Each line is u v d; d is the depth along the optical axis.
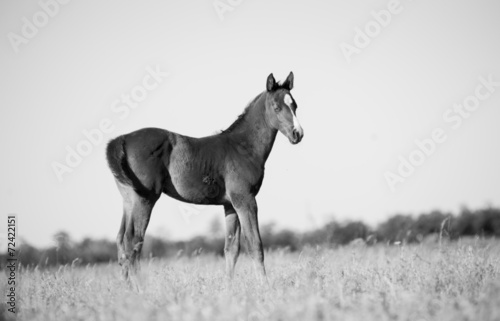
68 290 12.38
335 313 8.39
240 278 13.47
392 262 15.41
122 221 14.99
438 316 8.29
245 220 15.53
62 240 20.11
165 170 15.12
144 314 8.77
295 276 12.06
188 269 14.97
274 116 16.03
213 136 16.12
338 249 23.25
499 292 9.53
